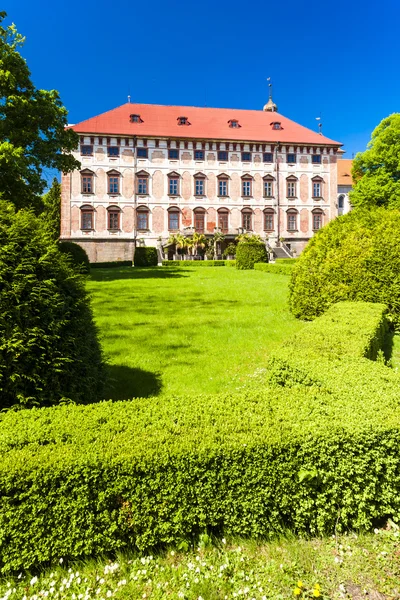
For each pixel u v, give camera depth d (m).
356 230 10.65
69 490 2.67
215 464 2.81
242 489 2.85
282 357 4.84
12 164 16.75
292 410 3.37
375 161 31.66
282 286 16.53
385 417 3.17
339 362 4.66
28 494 2.61
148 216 39.59
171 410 3.41
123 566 2.73
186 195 40.25
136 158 39.28
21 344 3.82
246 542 2.91
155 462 2.73
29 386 3.94
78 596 2.53
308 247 11.18
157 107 42.94
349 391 3.77
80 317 4.58
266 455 2.85
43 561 2.74
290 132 43.53
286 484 2.90
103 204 38.62
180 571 2.70
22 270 4.08
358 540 2.96
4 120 18.52
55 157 21.44
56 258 4.41
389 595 2.53
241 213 41.25
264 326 9.48
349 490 2.98
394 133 30.42
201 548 2.86
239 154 41.28
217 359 7.12
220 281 18.72
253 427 3.08
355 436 2.94
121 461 2.70
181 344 8.02
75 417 3.28
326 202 42.84
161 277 20.86
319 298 10.02
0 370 3.74
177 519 2.79
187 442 2.86
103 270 26.53
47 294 4.13
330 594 2.54
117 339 8.35
